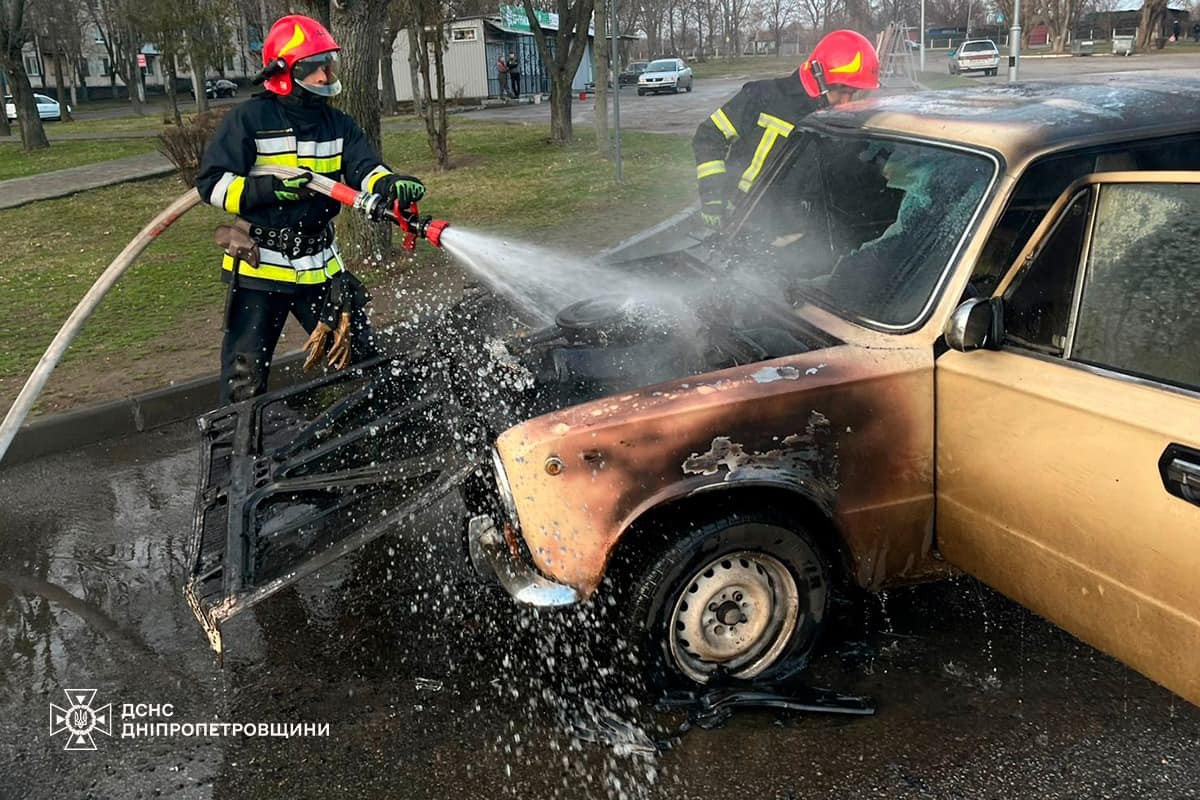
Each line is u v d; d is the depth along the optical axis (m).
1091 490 2.45
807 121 4.02
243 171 4.19
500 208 12.27
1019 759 2.68
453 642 3.36
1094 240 2.69
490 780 2.70
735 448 2.72
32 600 3.79
